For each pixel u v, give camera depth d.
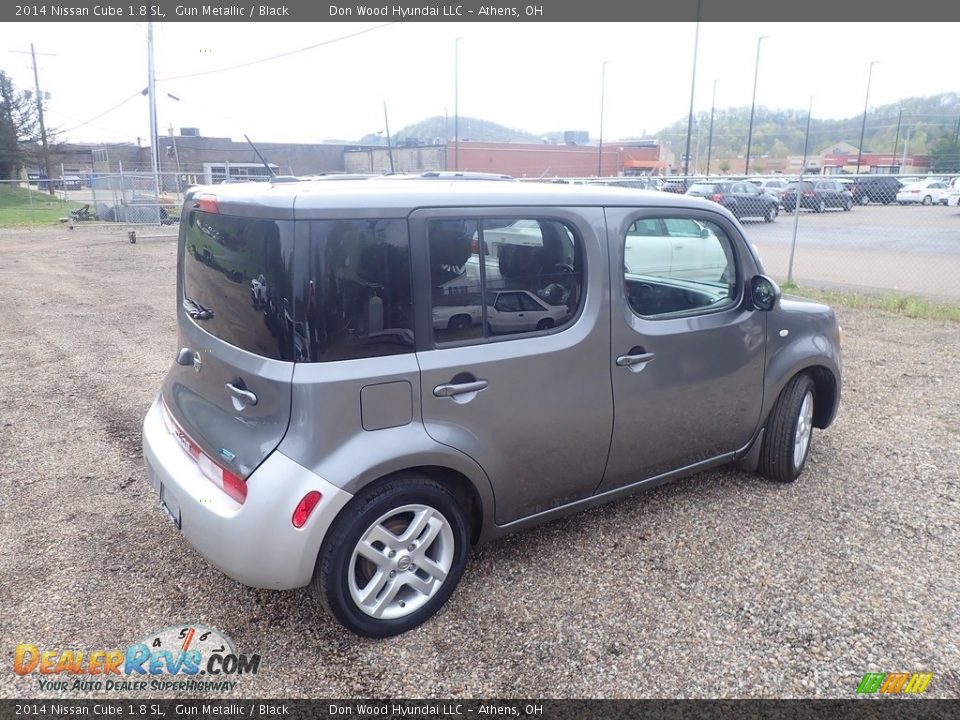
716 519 3.86
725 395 3.84
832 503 4.05
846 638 2.90
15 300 10.96
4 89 48.94
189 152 44.34
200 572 3.40
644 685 2.66
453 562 3.05
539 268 3.11
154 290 11.94
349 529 2.71
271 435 2.65
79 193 49.28
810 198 29.47
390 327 2.75
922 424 5.34
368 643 2.90
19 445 5.00
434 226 2.83
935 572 3.37
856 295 10.73
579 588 3.24
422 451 2.80
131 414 5.66
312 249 2.60
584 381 3.25
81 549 3.61
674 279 3.62
